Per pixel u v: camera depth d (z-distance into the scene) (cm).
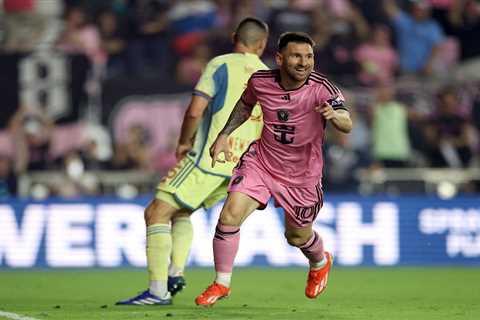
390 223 4959
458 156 6053
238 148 2744
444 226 5012
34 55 6162
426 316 2409
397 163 5941
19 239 4731
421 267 4891
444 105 6097
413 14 6650
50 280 3984
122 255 4781
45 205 4753
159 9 6556
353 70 6462
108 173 5716
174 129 6044
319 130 2353
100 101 6084
